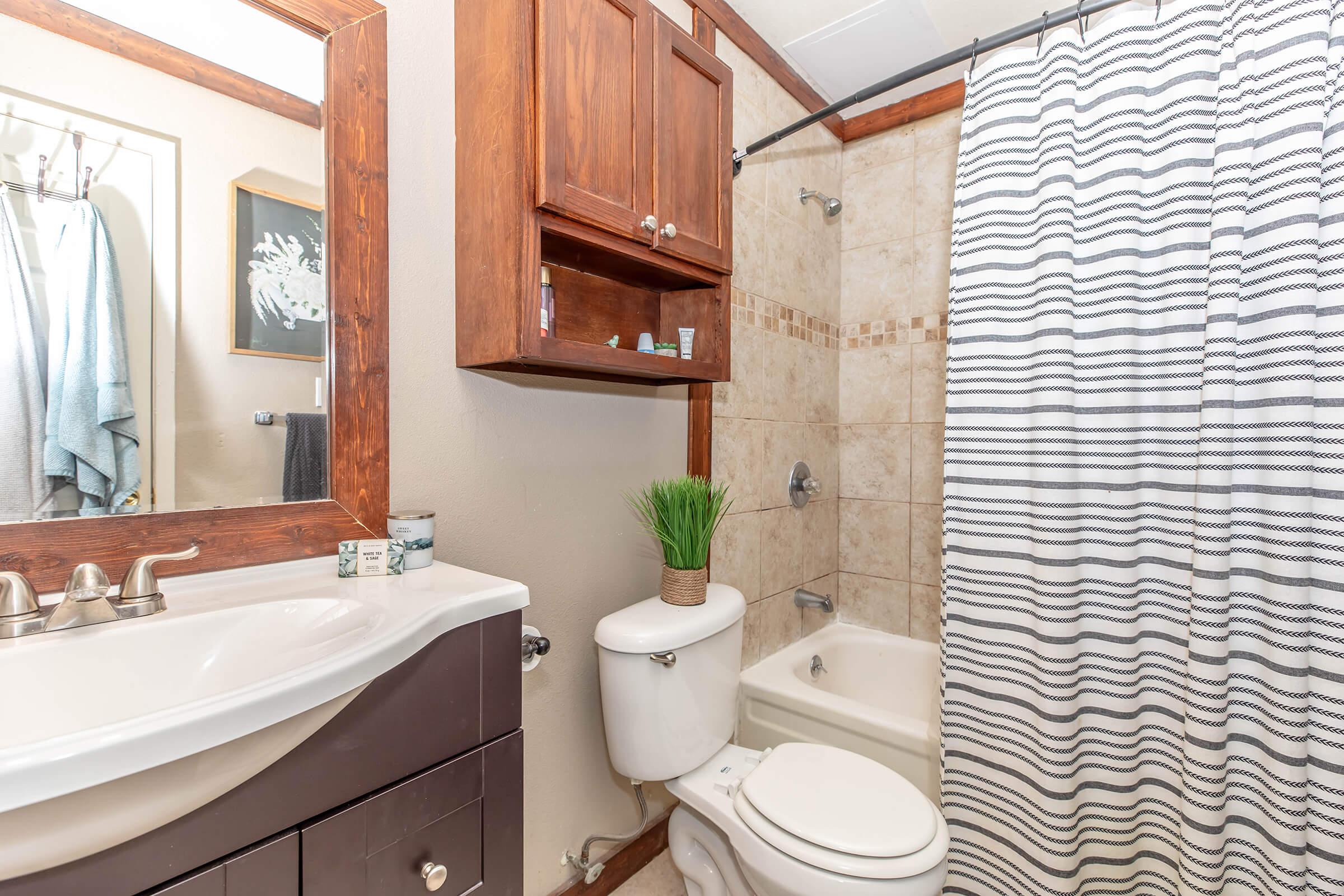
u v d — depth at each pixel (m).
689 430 1.69
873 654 2.19
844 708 1.67
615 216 1.12
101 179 0.80
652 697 1.24
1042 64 1.32
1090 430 1.29
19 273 0.74
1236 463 1.15
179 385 0.85
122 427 0.81
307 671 0.56
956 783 1.43
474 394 1.19
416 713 0.74
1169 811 1.26
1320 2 1.05
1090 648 1.30
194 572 0.85
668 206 1.23
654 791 1.62
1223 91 1.15
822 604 2.11
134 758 0.45
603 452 1.46
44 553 0.75
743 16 1.79
